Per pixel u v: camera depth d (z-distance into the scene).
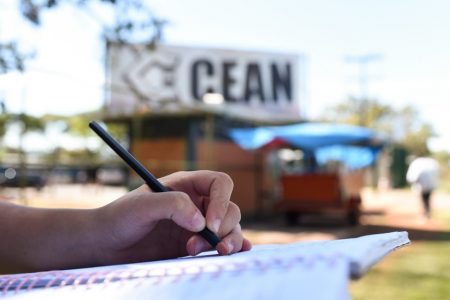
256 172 13.42
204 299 0.47
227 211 1.03
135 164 1.06
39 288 0.62
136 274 0.60
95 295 0.55
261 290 0.45
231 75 20.64
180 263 0.66
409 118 51.12
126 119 12.52
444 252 6.46
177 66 19.38
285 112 20.86
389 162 29.92
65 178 20.48
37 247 1.04
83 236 1.01
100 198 13.71
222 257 0.72
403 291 4.30
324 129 11.38
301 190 11.34
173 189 1.10
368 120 43.12
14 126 7.05
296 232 9.88
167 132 12.37
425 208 11.63
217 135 12.50
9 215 1.09
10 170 10.35
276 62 21.00
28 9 3.66
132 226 0.98
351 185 12.19
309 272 0.46
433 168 11.56
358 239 0.69
